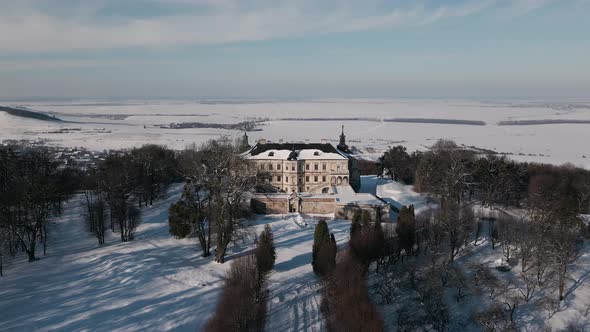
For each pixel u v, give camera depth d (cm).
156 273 9194
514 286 9262
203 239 10394
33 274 9119
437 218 11200
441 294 8744
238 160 11969
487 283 9375
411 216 10431
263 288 8669
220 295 8275
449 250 10625
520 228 10738
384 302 8675
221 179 10475
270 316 7831
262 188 16100
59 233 11950
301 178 16500
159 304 7981
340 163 16400
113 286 8638
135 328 7212
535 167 18362
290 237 11794
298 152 16775
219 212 10012
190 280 9006
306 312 7975
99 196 12512
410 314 8300
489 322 8125
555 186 14575
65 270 9369
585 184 15300
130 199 14375
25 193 9894
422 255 10619
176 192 16425
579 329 7938
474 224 11719
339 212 13750
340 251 10519
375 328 7394
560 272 8788
